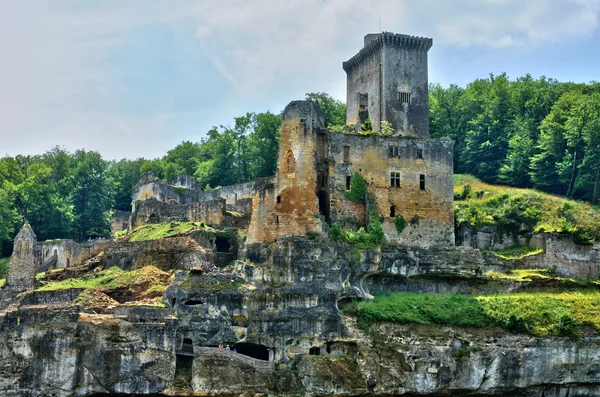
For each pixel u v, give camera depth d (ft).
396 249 298.97
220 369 253.44
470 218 334.85
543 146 403.75
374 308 273.13
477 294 303.89
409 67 368.68
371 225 301.43
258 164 429.79
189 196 417.28
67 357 246.27
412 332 269.44
